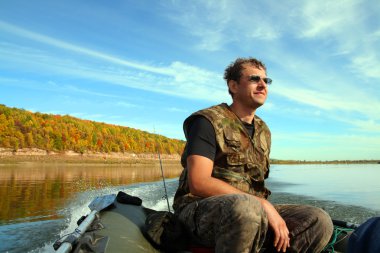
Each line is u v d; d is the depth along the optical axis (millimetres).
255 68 2488
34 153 63406
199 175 2105
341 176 23500
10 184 15242
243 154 2311
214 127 2223
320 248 2189
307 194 11195
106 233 2066
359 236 1401
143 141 85125
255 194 2414
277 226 1989
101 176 23359
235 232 1814
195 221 2053
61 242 1744
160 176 24156
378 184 15547
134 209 2861
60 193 11750
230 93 2590
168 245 2205
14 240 5281
